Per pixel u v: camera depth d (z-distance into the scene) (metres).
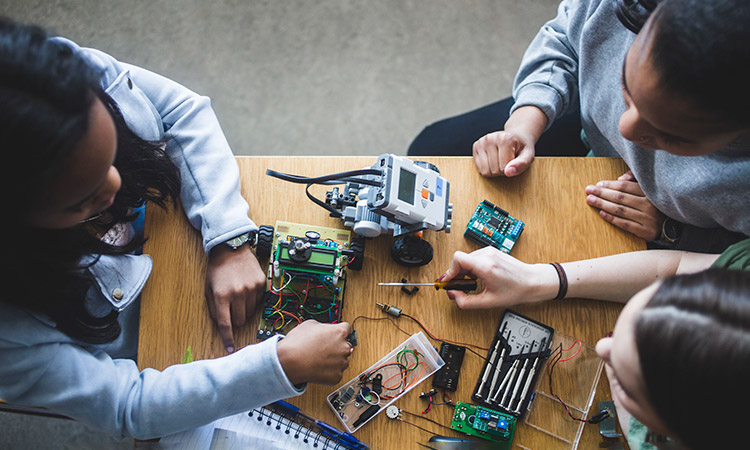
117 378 0.95
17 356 0.85
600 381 1.04
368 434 1.01
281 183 1.14
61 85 0.66
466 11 2.14
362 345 1.05
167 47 2.09
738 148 0.93
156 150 1.03
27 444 1.68
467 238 1.12
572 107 1.37
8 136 0.63
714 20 0.66
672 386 0.60
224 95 2.04
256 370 0.93
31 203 0.69
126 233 1.07
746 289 0.60
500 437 1.00
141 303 1.05
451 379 1.03
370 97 2.04
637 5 0.89
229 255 1.06
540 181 1.16
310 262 1.02
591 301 1.08
